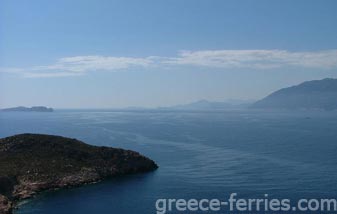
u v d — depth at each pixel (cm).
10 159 11725
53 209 8769
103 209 8675
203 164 14162
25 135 13362
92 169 11875
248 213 8081
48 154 12344
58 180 10856
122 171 12419
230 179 11419
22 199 9600
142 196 9669
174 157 15962
